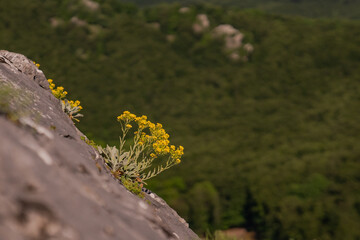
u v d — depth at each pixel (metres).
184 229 4.27
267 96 75.62
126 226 2.47
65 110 4.96
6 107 2.60
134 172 4.37
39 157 2.15
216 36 88.50
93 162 3.33
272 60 82.75
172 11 92.25
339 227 33.56
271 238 35.88
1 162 1.79
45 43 74.88
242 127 66.44
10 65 4.34
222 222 37.03
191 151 55.09
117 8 89.88
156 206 4.22
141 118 4.48
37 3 80.38
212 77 80.38
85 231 1.93
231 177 41.50
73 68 72.75
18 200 1.71
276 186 39.84
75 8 83.00
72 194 2.15
